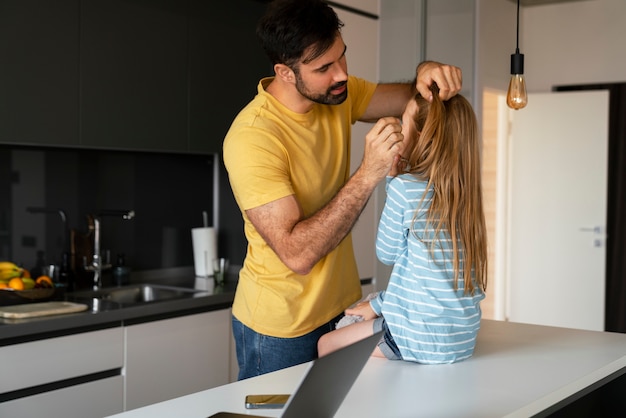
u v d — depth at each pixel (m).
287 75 2.11
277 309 2.21
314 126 2.24
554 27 6.61
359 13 4.44
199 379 3.51
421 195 1.95
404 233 2.00
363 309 2.19
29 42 3.17
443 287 1.95
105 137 3.46
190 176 4.35
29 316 2.90
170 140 3.77
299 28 2.00
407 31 4.59
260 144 2.09
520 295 6.71
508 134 6.76
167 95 3.75
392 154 1.96
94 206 3.88
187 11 3.84
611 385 2.31
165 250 4.23
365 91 2.52
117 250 4.00
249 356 2.28
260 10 4.23
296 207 2.06
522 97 2.40
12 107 3.12
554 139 6.54
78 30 3.35
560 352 2.13
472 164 2.00
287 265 2.04
